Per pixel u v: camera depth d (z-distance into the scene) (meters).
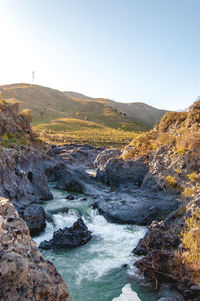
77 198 29.75
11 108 42.75
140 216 21.94
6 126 39.03
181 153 28.03
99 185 36.97
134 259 15.02
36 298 5.80
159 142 38.31
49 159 40.12
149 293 11.74
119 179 37.69
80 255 15.57
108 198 26.97
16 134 40.00
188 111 40.56
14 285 5.66
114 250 16.36
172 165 28.12
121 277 13.09
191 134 29.19
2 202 7.79
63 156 66.75
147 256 14.11
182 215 17.94
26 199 24.16
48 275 6.44
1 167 22.25
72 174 35.75
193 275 11.97
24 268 5.83
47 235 18.67
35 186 27.92
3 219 7.12
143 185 30.38
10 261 5.79
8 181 22.75
